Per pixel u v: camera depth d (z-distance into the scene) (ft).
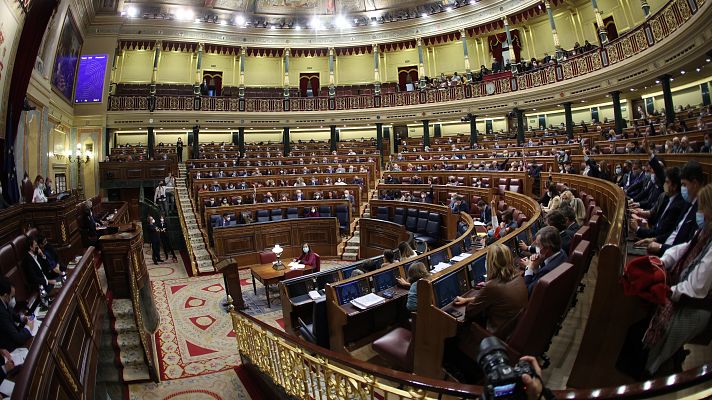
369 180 59.52
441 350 11.53
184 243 44.16
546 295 8.57
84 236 29.14
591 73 55.11
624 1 63.93
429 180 50.88
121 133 81.87
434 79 83.66
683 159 24.40
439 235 37.91
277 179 55.31
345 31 82.48
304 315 20.21
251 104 78.54
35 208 25.63
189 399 16.33
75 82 66.80
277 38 82.12
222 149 79.46
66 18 53.36
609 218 24.44
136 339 17.58
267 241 39.50
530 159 48.49
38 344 7.64
